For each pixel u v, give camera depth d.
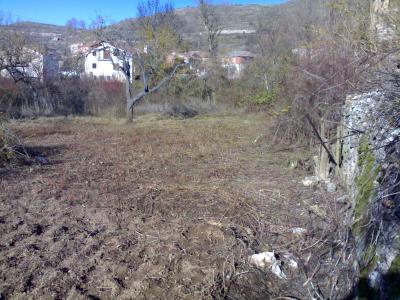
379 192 3.79
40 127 15.60
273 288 4.15
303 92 8.84
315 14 15.96
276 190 7.13
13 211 6.06
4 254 4.65
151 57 20.23
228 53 32.25
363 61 4.52
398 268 3.02
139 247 4.87
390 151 3.98
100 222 5.66
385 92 4.11
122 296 3.91
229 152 10.74
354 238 4.14
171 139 12.97
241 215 5.91
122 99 21.42
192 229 5.41
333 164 7.49
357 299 3.36
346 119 6.66
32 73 21.70
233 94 22.16
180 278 4.22
